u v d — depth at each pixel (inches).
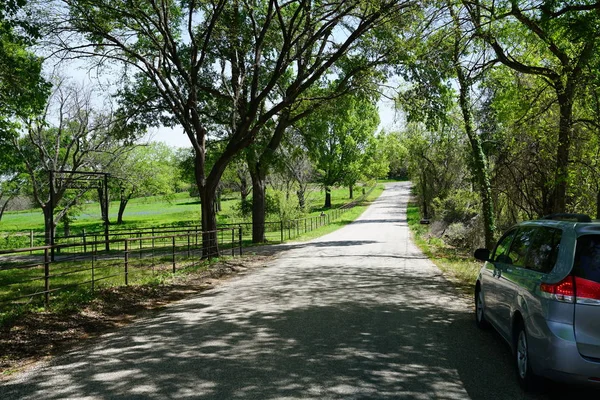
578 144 606.5
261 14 866.8
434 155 1605.6
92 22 665.0
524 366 185.3
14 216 3435.0
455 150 1309.1
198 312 342.6
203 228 724.7
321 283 478.0
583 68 474.0
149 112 808.9
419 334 271.4
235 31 745.6
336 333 273.1
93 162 1497.3
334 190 4699.8
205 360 223.0
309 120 1028.5
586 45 439.2
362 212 2591.0
